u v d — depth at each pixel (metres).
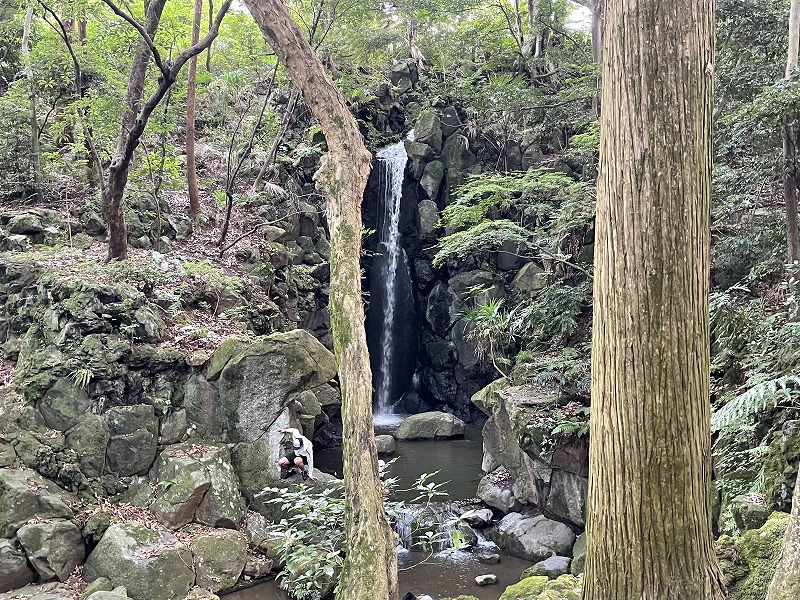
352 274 3.19
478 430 12.60
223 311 8.71
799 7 6.48
